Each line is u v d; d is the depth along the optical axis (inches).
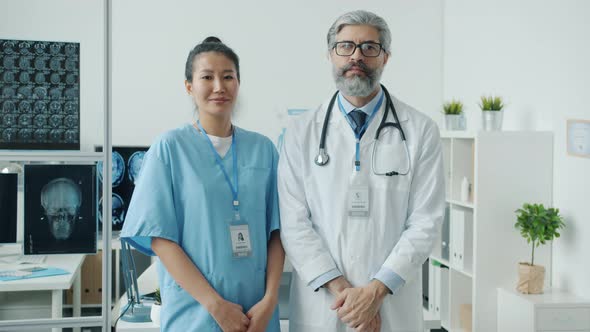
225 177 73.0
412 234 74.0
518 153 132.7
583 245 122.1
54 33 75.9
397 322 75.5
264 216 75.0
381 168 76.5
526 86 143.3
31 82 75.5
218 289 70.4
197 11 185.6
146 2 183.0
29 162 76.5
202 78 72.3
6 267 75.9
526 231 123.7
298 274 75.8
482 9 166.2
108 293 77.4
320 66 190.5
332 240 75.6
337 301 71.7
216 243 70.7
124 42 182.9
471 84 174.2
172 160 72.1
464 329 147.0
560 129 129.9
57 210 77.2
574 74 124.3
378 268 75.0
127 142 184.2
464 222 143.3
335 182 76.4
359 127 78.2
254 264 72.5
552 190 133.0
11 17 75.0
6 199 76.2
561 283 129.3
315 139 79.2
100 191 77.8
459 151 149.5
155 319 85.0
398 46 194.5
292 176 77.4
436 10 194.7
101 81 77.1
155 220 69.2
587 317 117.2
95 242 77.9
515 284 133.5
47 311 77.8
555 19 130.6
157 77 184.4
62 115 76.4
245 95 189.2
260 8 187.9
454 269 150.6
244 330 68.5
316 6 189.6
